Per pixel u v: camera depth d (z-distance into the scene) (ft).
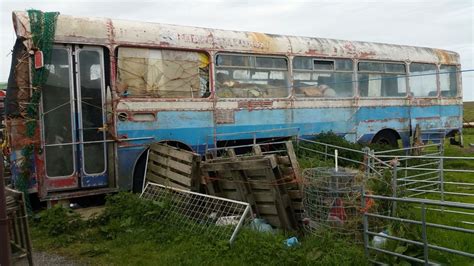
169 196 25.30
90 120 28.09
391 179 25.62
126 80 29.43
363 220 18.71
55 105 27.04
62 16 27.55
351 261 17.70
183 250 20.21
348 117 40.98
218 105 33.12
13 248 16.87
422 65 47.52
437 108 48.60
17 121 25.93
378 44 44.29
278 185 22.89
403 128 45.34
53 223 23.50
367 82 42.73
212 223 22.21
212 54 32.94
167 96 31.01
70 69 27.55
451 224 23.63
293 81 37.37
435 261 17.70
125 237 22.31
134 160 29.43
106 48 28.68
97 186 28.22
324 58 39.37
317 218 21.24
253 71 35.22
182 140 31.37
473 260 18.22
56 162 26.91
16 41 26.22
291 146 23.32
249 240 19.80
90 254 20.65
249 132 34.73
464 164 46.14
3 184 12.61
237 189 24.73
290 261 18.01
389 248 18.25
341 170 22.61
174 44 31.17
